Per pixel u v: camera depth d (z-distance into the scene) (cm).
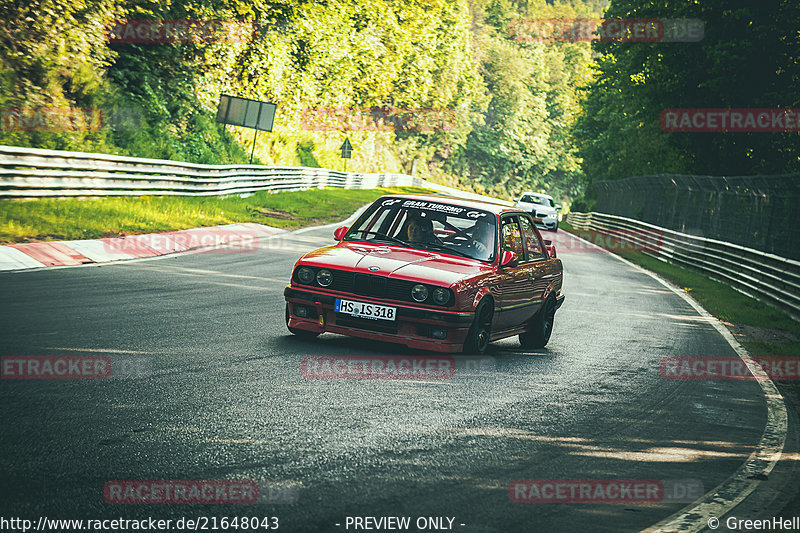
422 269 2917
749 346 4228
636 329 4453
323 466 1680
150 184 7831
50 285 3731
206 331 3038
